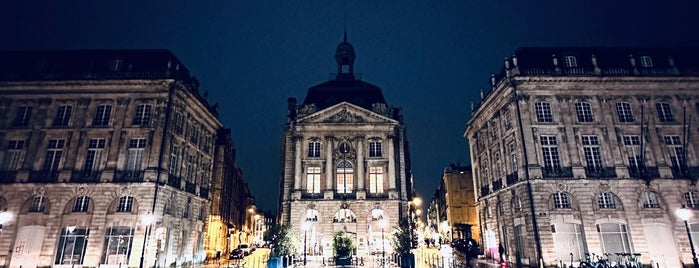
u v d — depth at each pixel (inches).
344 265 1075.3
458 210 2017.7
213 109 1528.1
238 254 1533.0
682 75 1151.0
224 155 1756.9
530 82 1157.1
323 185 1510.8
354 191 1502.2
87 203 1073.5
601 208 1062.4
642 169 1106.1
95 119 1151.6
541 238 1019.3
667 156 1120.2
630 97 1170.6
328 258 1334.9
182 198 1226.6
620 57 1212.5
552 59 1204.5
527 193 1070.4
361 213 1461.6
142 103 1159.6
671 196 1076.5
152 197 1055.6
